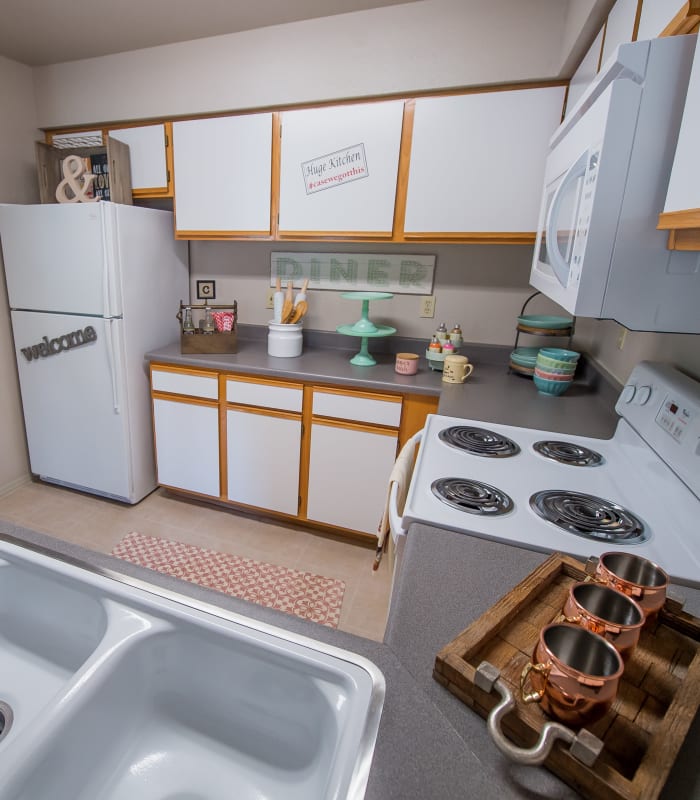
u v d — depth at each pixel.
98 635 0.68
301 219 2.15
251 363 2.18
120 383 2.25
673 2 0.87
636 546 0.86
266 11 1.96
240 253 2.59
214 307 2.32
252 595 1.90
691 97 0.70
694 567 0.80
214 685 0.63
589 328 2.18
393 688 0.52
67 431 2.44
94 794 0.55
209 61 2.22
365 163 2.00
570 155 1.08
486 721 0.48
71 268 2.14
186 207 2.30
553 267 1.16
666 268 0.82
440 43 1.91
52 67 2.48
